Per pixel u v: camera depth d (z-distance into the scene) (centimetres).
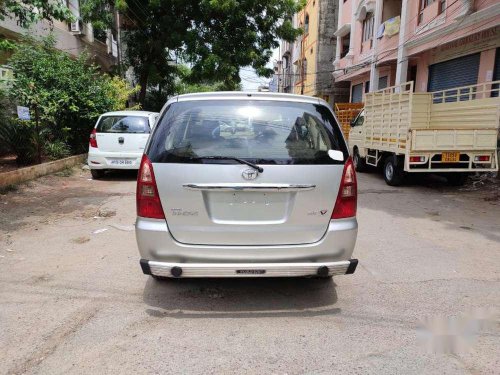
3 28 1187
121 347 296
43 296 375
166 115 347
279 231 329
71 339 305
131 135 979
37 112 1033
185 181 321
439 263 470
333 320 338
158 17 1902
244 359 284
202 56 1828
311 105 360
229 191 323
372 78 1928
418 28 1513
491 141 864
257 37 1916
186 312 349
